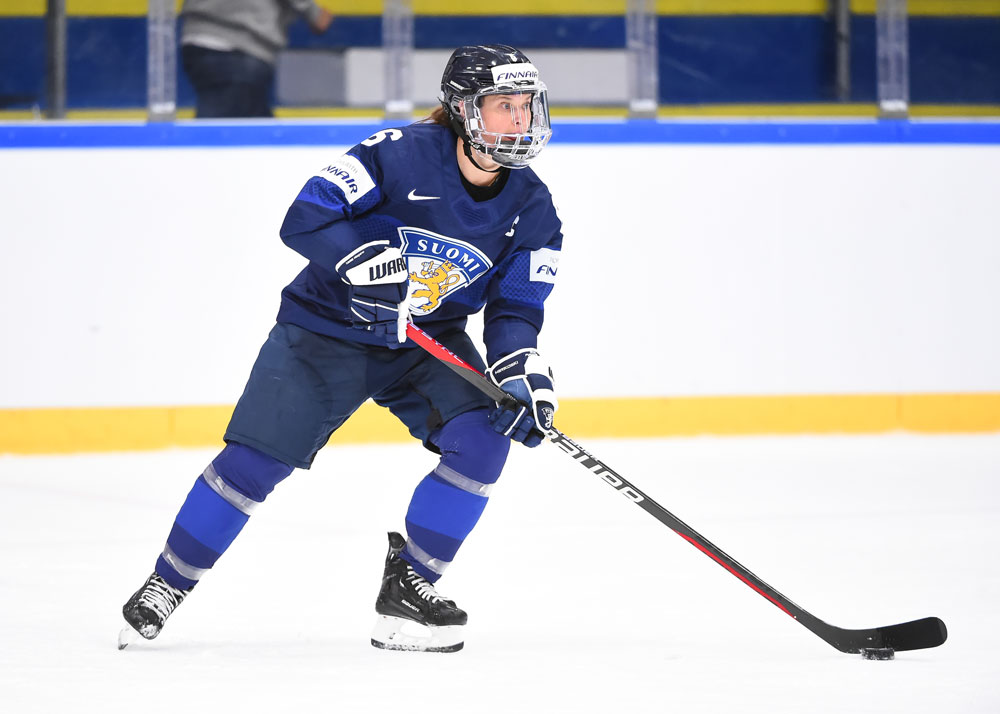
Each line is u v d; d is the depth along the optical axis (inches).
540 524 586.9
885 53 871.7
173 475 731.4
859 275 858.8
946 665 345.4
